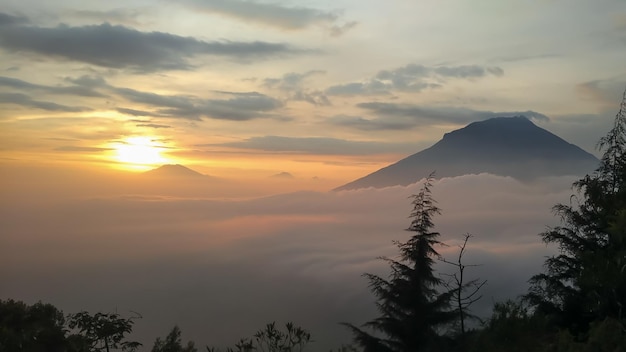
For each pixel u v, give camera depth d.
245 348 9.66
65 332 14.29
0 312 13.68
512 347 6.73
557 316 13.08
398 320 16.16
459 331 14.84
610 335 5.73
